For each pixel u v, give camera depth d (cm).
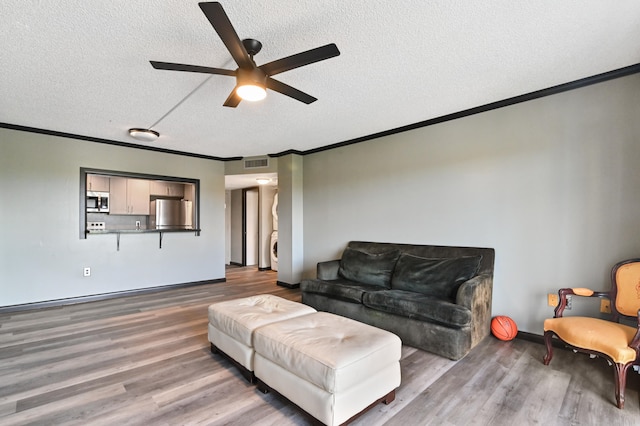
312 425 174
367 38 204
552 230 285
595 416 183
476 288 271
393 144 406
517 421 179
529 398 201
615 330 208
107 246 461
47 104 318
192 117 356
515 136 306
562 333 228
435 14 181
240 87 196
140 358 258
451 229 350
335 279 405
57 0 166
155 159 507
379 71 249
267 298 291
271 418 182
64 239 425
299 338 191
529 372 235
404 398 202
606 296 241
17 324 339
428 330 270
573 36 203
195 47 213
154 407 191
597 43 212
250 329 218
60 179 422
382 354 185
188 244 544
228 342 242
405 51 220
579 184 271
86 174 442
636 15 181
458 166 345
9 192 388
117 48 214
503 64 240
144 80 262
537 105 293
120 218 582
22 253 396
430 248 362
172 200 573
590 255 266
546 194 288
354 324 217
